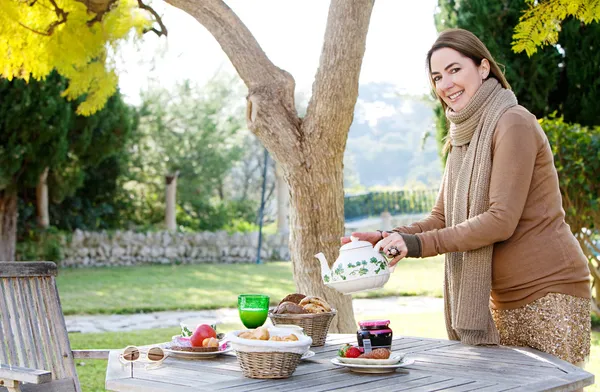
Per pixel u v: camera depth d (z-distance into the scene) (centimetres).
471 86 262
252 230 2016
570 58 779
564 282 250
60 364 312
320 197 423
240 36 412
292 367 216
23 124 1220
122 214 1805
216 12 409
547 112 796
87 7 516
